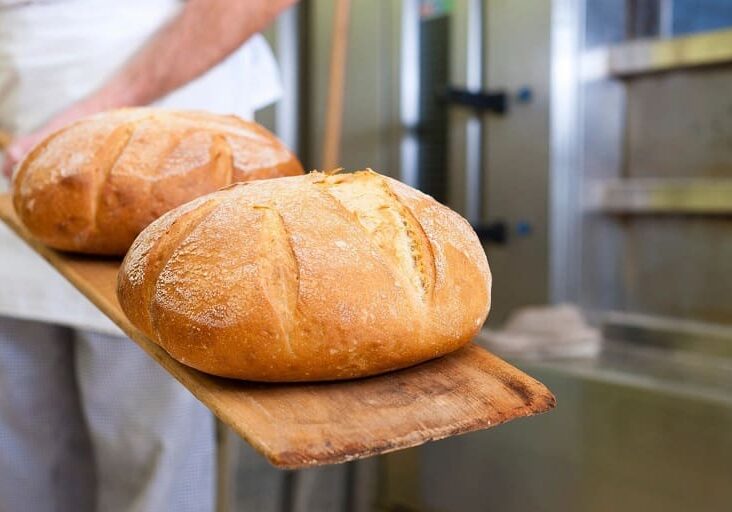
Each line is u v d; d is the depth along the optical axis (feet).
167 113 3.02
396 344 2.08
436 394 2.06
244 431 1.89
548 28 5.79
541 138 5.96
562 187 6.02
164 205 2.79
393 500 6.10
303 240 2.10
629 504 4.75
